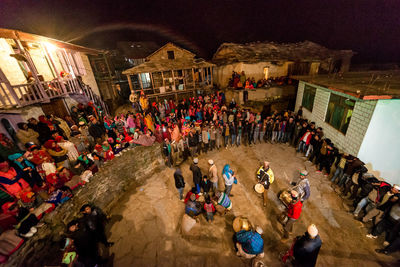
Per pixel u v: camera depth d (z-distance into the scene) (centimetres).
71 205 513
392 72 1153
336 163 716
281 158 939
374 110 621
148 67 1598
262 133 1085
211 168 654
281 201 648
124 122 1038
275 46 1897
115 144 816
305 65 1761
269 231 550
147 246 520
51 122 745
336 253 479
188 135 896
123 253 504
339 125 823
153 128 1098
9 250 369
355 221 564
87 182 582
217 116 1231
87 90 1205
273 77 1712
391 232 456
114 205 671
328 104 909
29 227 411
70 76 1036
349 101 743
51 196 496
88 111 1029
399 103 584
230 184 614
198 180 622
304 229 548
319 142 808
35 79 747
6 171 459
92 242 453
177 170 632
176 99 1748
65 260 367
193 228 568
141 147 812
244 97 1552
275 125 1056
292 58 1645
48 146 608
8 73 792
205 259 480
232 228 564
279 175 808
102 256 496
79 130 820
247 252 446
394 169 633
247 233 457
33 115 738
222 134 1095
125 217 620
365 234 524
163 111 1412
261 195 695
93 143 843
